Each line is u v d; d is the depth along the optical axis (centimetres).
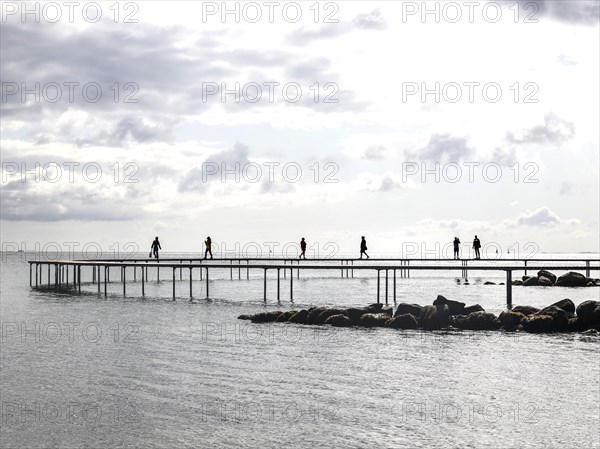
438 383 2289
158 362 2647
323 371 2478
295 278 8050
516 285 6369
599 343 2980
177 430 1822
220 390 2220
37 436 1784
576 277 6253
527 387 2222
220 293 5712
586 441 1706
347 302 4847
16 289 6444
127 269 11238
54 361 2677
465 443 1700
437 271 10012
